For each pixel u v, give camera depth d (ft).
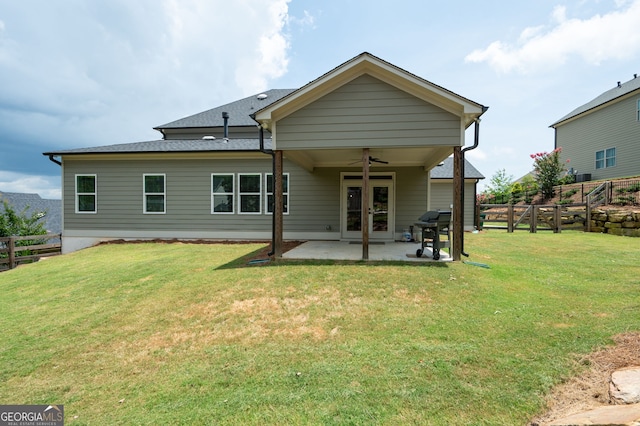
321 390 7.97
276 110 21.21
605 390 7.12
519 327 11.23
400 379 8.28
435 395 7.52
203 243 33.55
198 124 50.52
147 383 8.95
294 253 24.35
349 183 33.76
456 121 20.02
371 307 13.64
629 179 48.75
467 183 46.44
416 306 13.61
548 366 8.50
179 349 10.89
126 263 24.48
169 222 36.11
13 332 12.88
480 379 8.10
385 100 20.56
